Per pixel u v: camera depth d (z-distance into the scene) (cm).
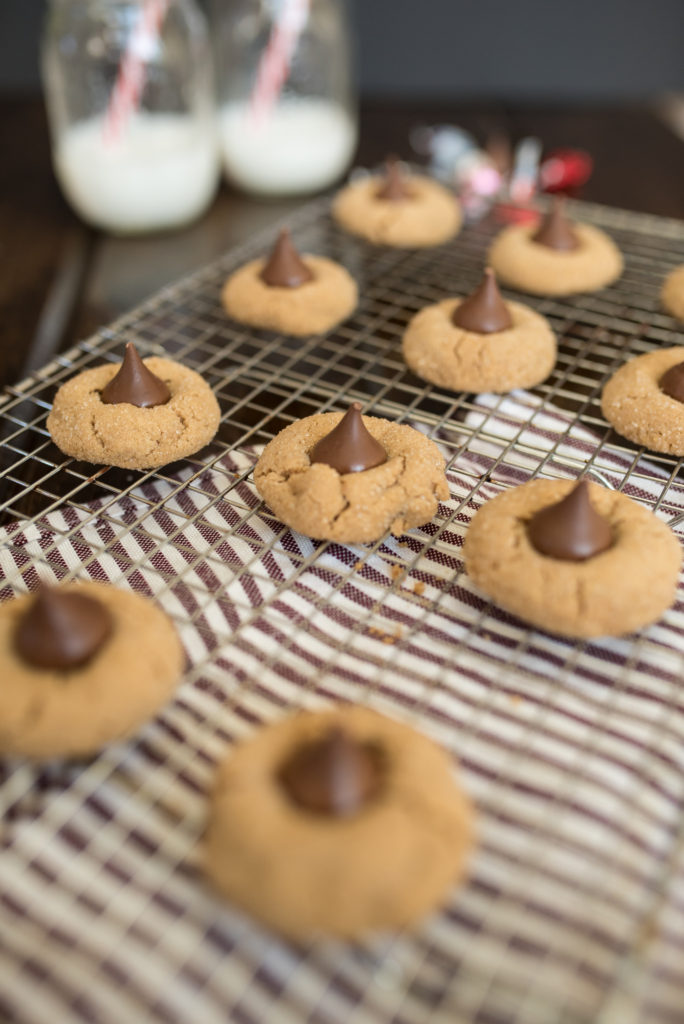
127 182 47
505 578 30
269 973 24
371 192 49
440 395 39
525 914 25
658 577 30
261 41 51
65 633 28
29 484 35
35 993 24
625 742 28
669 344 41
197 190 49
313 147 52
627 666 29
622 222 50
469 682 29
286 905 24
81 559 32
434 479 33
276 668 29
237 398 38
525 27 69
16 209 52
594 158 57
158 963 24
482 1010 24
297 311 41
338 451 33
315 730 27
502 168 54
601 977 24
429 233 47
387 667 29
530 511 32
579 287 44
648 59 71
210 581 32
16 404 37
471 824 26
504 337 39
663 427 35
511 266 44
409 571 32
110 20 46
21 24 67
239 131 52
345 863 24
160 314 43
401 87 72
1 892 25
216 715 28
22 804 27
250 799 25
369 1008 24
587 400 38
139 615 29
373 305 44
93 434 35
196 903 25
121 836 26
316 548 33
